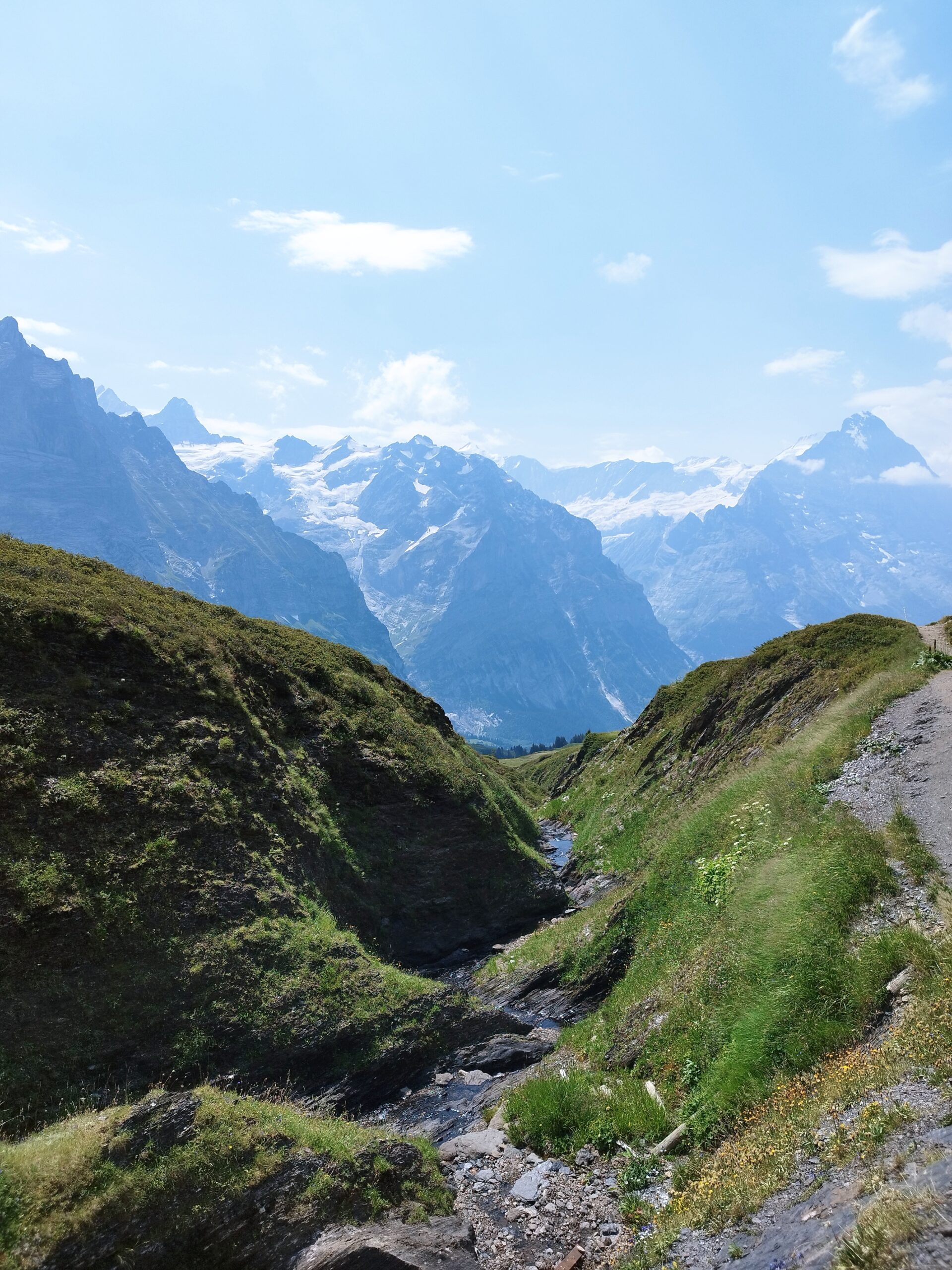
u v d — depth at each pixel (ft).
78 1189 42.63
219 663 122.11
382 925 123.54
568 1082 62.08
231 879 90.43
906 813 64.34
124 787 88.74
